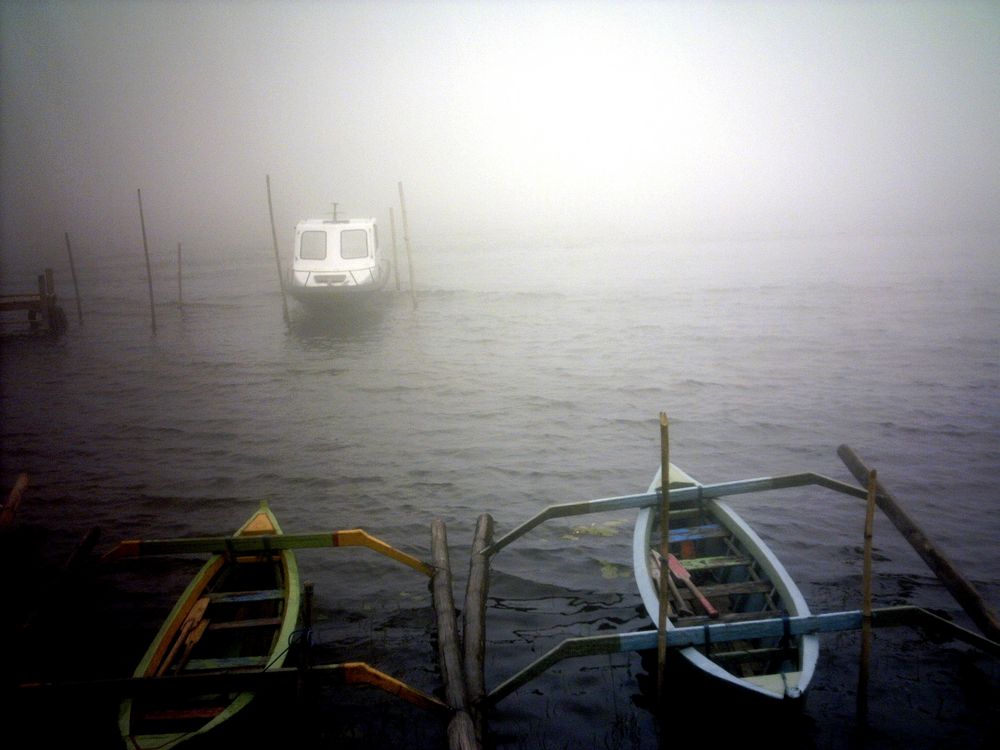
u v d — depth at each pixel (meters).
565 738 6.03
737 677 5.62
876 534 9.53
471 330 25.27
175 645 6.42
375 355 21.94
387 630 7.64
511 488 11.54
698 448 13.06
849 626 6.14
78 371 21.05
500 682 6.72
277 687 5.68
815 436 13.47
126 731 5.46
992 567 8.59
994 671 6.67
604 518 10.28
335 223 26.73
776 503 10.56
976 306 25.38
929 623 6.09
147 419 16.03
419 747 5.95
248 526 8.34
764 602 7.02
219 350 23.39
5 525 8.28
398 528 10.18
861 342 21.00
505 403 16.39
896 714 6.15
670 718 6.20
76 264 58.16
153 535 10.14
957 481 11.17
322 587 8.59
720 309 27.25
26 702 5.50
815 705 6.28
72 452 13.90
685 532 8.16
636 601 8.10
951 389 16.12
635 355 20.62
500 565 8.97
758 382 17.31
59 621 7.91
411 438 14.16
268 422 15.55
